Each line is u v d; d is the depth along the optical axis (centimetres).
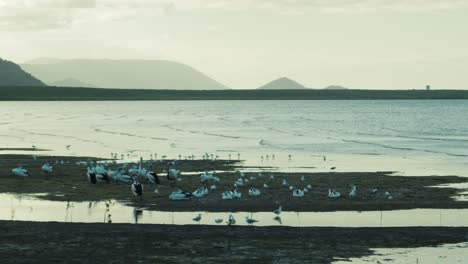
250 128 16050
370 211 5075
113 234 4147
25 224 4391
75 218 4728
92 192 5794
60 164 7975
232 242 3984
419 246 3925
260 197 5628
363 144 11369
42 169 7100
